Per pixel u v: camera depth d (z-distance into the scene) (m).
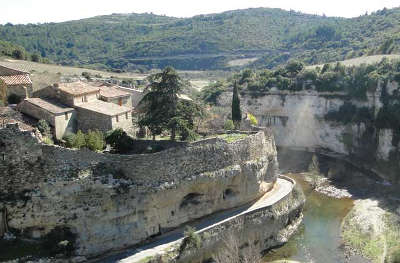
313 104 110.50
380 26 181.50
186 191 46.88
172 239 44.38
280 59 190.88
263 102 117.44
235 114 76.38
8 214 37.22
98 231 40.25
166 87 51.75
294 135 113.31
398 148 85.69
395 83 92.31
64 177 39.28
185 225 47.66
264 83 118.56
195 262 44.25
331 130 105.62
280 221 55.56
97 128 52.59
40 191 38.31
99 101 57.47
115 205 41.28
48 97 54.09
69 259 38.06
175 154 45.81
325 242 55.97
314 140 109.81
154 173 44.12
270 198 57.84
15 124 37.78
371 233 58.00
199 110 55.22
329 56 163.88
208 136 58.12
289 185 64.56
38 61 129.50
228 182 51.41
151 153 46.03
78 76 105.19
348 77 106.44
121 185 41.84
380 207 68.69
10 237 37.12
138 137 57.47
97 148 46.12
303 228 60.69
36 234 38.09
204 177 48.22
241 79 127.88
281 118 115.69
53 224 38.47
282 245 54.84
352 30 193.00
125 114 55.81
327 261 50.62
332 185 82.56
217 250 46.84
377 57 119.25
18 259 35.72
